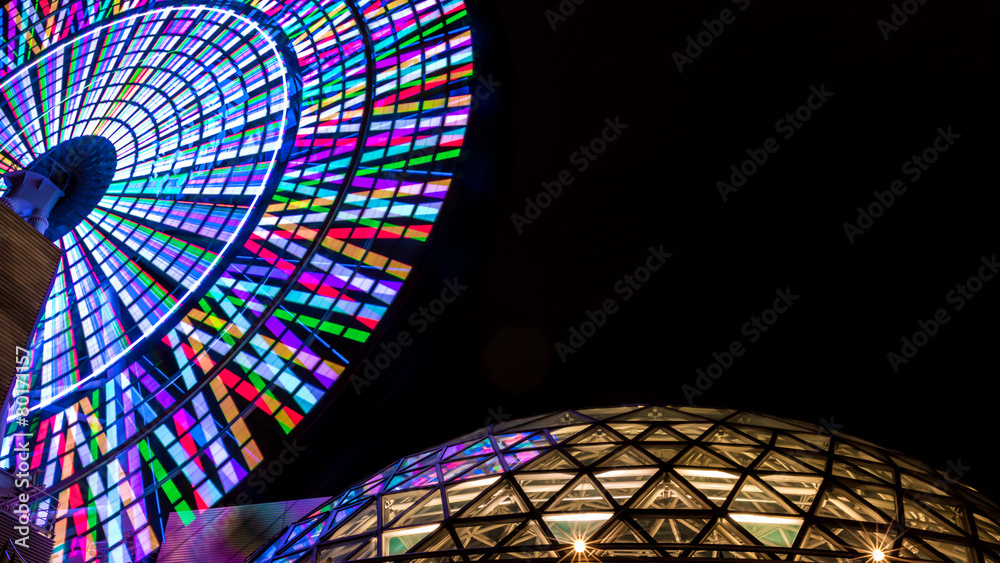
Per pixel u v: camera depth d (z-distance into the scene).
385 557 13.54
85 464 28.77
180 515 25.22
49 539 24.05
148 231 36.09
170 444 28.78
